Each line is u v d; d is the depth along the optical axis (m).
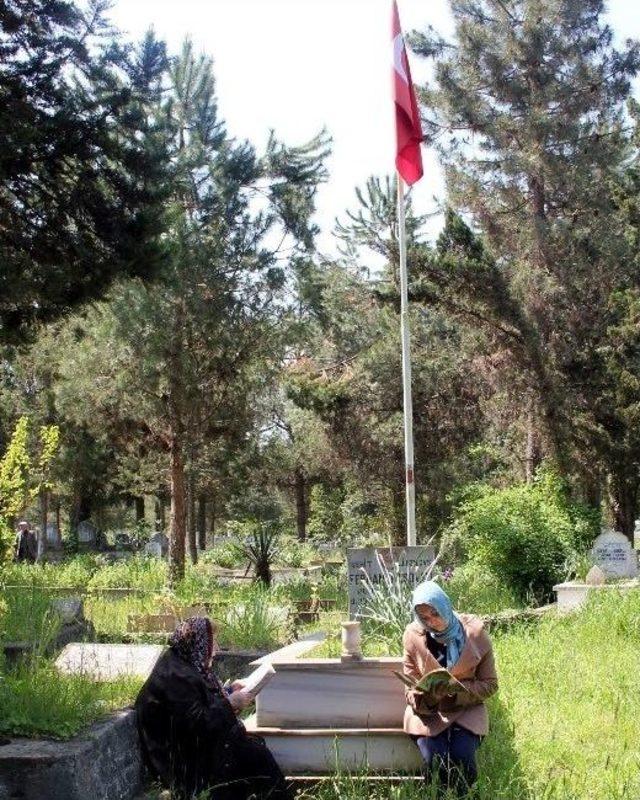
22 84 15.89
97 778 6.12
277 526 32.34
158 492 40.00
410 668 6.50
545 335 24.89
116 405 25.17
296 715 6.63
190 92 24.31
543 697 8.66
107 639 12.59
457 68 29.08
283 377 28.52
